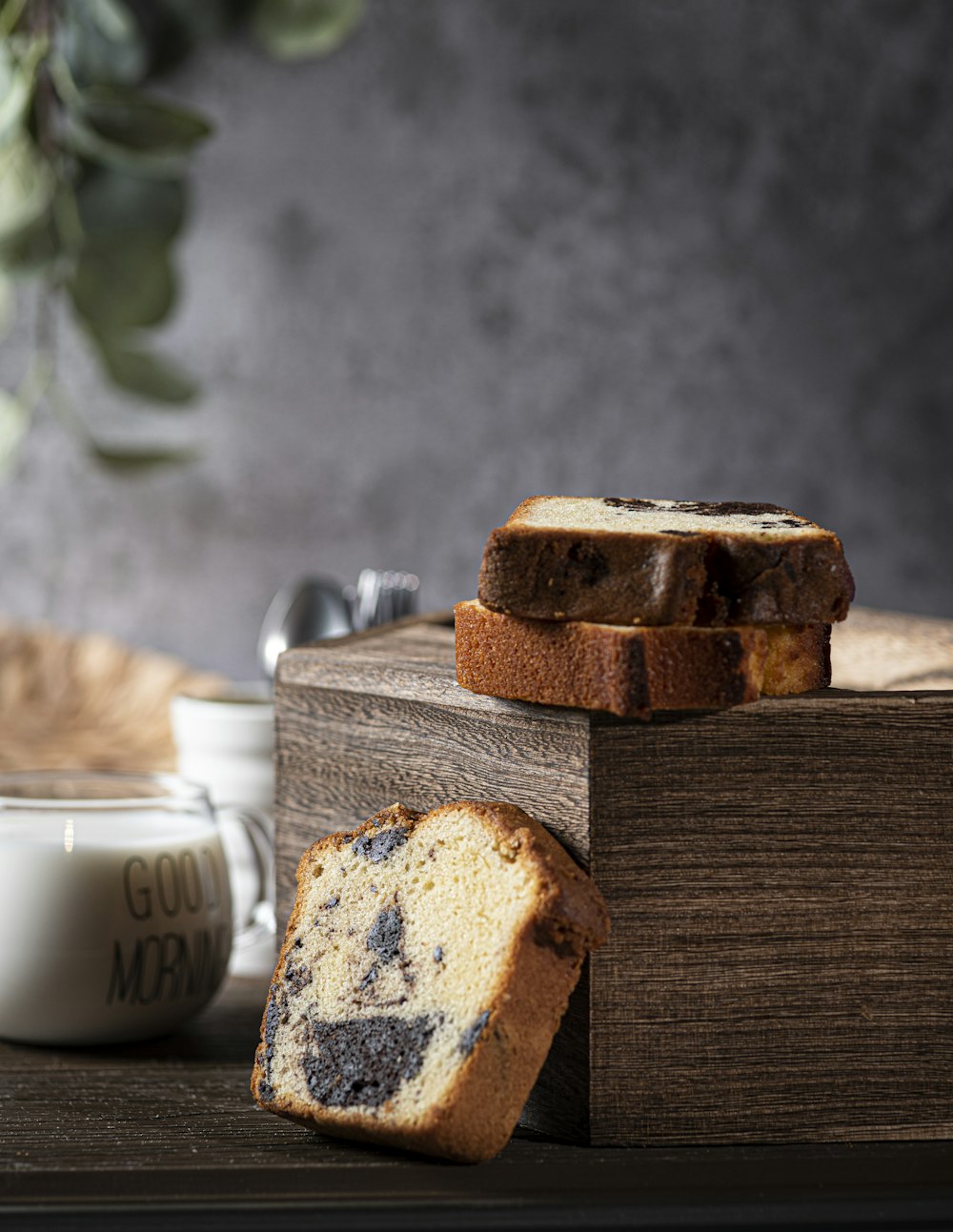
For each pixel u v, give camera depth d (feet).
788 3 7.50
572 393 7.60
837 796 3.03
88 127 5.37
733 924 3.02
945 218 7.61
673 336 7.60
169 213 5.83
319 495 7.61
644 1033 3.02
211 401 7.52
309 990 3.07
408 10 7.39
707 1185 2.92
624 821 3.01
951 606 7.78
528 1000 2.95
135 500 7.57
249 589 7.64
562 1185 2.92
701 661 2.97
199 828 3.42
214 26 7.27
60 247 5.73
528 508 3.18
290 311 7.50
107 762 4.37
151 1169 2.95
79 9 6.73
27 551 7.56
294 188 7.45
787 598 2.99
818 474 7.70
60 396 6.47
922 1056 3.05
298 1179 2.93
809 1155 3.01
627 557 2.97
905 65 7.55
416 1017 2.98
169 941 3.35
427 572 7.66
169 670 5.26
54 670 5.32
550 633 3.01
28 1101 3.16
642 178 7.52
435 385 7.57
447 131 7.47
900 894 3.05
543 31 7.45
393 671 3.18
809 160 7.56
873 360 7.67
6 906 3.31
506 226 7.52
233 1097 3.18
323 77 7.41
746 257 7.59
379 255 7.50
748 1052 3.03
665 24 7.47
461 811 3.04
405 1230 2.86
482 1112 2.93
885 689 3.10
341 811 3.26
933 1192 2.91
